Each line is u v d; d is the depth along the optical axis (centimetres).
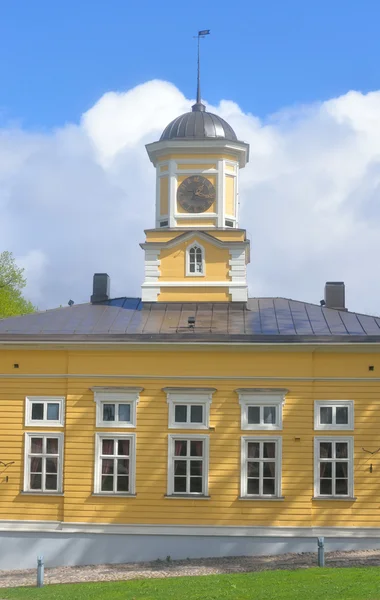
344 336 2989
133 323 3203
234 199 3600
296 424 2998
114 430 3022
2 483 3033
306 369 3019
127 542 2967
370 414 2995
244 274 3425
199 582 2339
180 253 3447
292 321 3212
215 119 3644
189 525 2959
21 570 2950
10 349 3083
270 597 2023
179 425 3012
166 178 3581
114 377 3045
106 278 3647
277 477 2975
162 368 3042
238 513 2961
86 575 2730
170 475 2992
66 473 3012
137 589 2278
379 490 2959
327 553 2884
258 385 3019
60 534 2986
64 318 3266
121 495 2986
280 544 2941
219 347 3017
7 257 6831
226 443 2995
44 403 3062
